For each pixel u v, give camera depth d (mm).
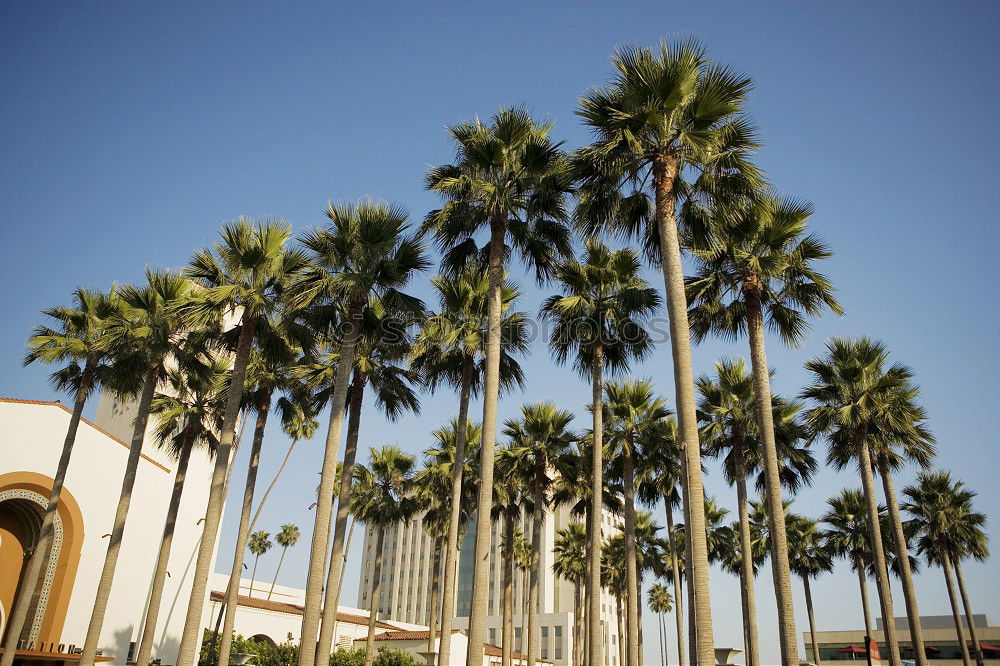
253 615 47125
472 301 24094
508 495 35219
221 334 21766
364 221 19625
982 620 73750
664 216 14750
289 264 20734
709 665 11781
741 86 14703
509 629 34719
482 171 18562
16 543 30031
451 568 21578
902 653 67750
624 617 67500
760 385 18109
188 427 27469
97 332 24766
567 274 23531
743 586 24797
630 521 25828
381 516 40719
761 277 18797
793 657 16141
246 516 25922
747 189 16125
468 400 23312
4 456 29078
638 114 15078
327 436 18609
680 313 13977
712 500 43875
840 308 19031
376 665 39281
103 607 21031
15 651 23344
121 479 33125
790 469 30094
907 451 28047
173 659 34750
